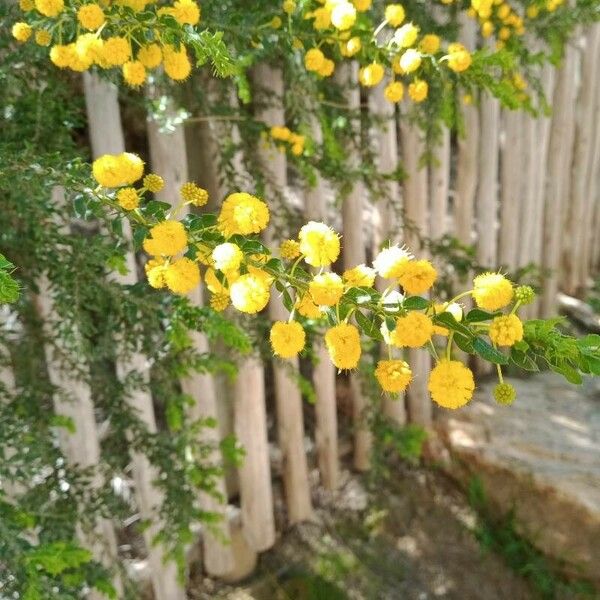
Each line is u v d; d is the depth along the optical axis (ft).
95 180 0.85
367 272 0.67
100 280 1.14
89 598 1.61
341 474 2.20
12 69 1.09
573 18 1.59
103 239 1.16
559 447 2.03
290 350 0.66
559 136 2.36
